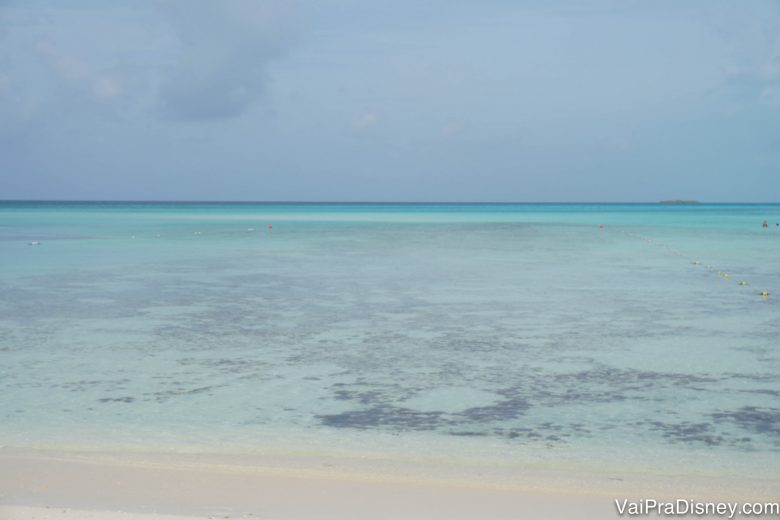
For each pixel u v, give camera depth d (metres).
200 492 6.00
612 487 6.28
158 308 15.90
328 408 8.73
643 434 7.82
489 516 5.57
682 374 10.27
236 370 10.52
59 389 9.52
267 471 6.57
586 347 12.02
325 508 5.69
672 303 16.73
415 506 5.76
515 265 25.22
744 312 15.52
